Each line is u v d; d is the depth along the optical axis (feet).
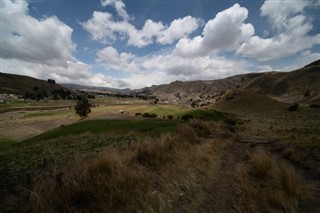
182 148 34.30
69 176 17.62
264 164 25.53
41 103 596.70
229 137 67.67
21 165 40.98
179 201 17.28
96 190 16.70
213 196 18.69
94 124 150.92
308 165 30.32
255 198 17.99
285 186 19.86
